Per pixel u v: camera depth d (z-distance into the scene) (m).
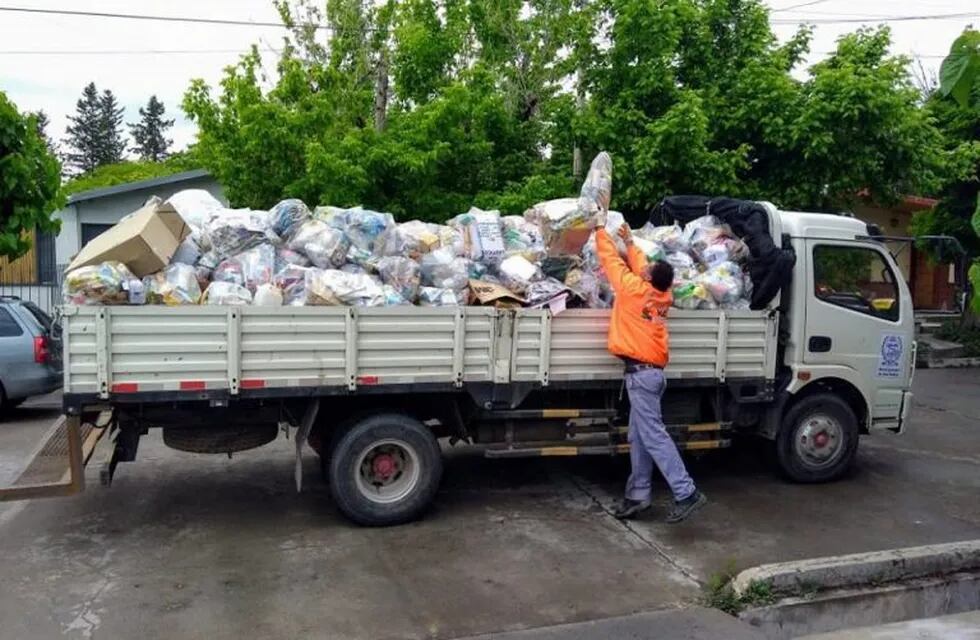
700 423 7.05
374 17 14.71
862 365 7.34
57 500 6.70
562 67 12.25
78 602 4.81
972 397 12.58
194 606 4.77
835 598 5.03
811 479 7.38
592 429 6.69
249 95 11.44
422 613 4.75
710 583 5.18
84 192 16.84
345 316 5.72
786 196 10.92
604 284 6.61
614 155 10.55
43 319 10.76
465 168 11.73
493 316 6.08
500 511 6.56
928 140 11.63
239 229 5.90
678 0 11.33
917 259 21.77
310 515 6.40
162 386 5.40
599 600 4.96
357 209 6.36
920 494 7.23
